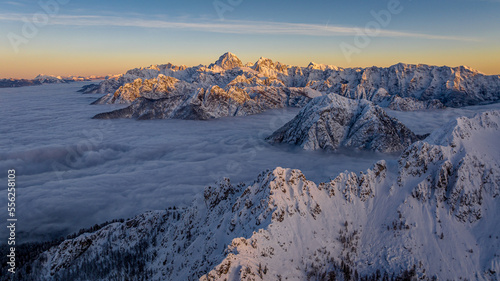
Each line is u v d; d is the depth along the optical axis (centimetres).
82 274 13900
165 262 12888
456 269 10650
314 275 10306
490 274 10406
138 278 12656
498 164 13475
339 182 13925
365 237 12088
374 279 10431
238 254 9569
